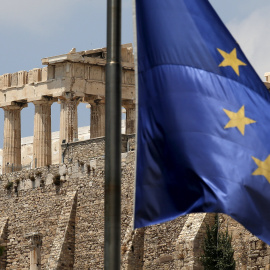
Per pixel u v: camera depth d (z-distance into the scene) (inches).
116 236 1592.0
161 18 1744.6
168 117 1729.8
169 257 3779.5
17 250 4404.5
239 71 1791.3
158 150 1720.0
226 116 1763.0
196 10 1770.4
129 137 4133.9
